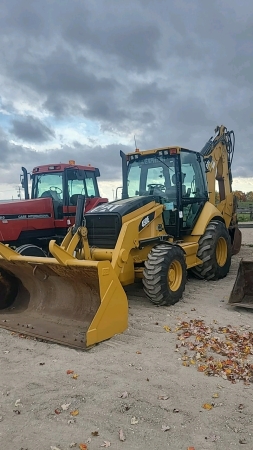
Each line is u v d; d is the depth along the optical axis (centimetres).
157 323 525
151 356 421
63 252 482
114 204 644
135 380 365
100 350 438
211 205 817
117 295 481
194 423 297
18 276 584
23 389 353
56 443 276
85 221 637
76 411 315
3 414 314
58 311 535
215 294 680
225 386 353
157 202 685
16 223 875
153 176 751
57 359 416
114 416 308
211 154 926
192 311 580
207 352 429
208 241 764
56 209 969
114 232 602
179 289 623
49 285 554
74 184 1014
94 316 473
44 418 307
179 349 439
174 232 717
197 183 793
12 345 460
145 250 642
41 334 482
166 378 369
